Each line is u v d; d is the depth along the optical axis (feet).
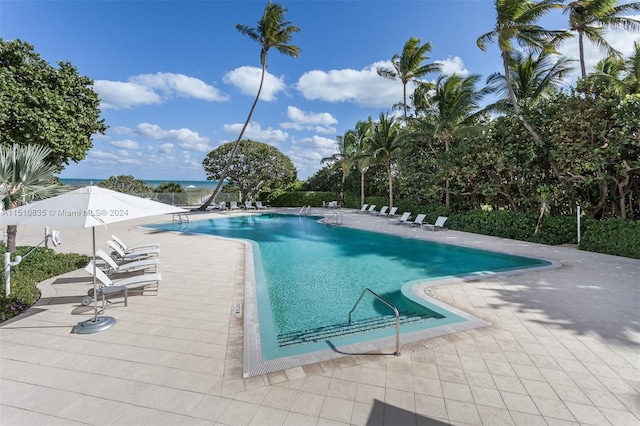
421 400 9.82
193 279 23.73
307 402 9.73
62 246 36.47
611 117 32.83
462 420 8.96
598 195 39.22
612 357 12.47
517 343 13.60
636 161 31.45
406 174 63.77
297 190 112.06
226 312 17.24
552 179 43.01
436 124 55.98
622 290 21.08
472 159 49.19
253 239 47.93
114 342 13.67
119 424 8.77
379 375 11.18
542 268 26.84
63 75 40.70
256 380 10.87
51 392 10.19
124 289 17.79
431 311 17.93
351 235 50.88
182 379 10.93
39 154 25.05
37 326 15.24
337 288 25.49
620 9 39.63
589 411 9.32
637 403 9.69
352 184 98.53
